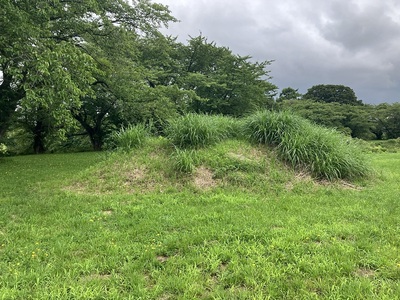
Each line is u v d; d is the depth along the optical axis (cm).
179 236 374
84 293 254
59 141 2212
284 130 754
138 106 1641
